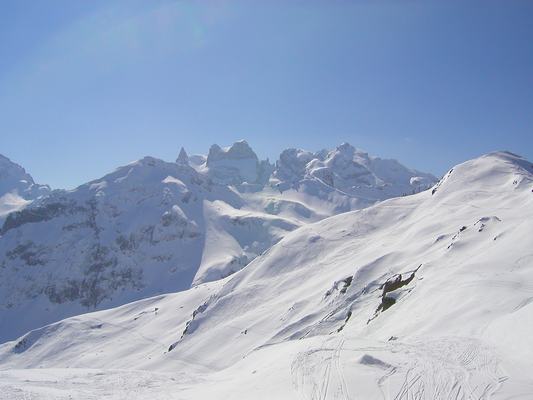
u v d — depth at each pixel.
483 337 33.97
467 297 45.38
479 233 81.31
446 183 166.88
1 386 46.97
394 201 188.88
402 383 26.55
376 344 36.56
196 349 122.06
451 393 24.64
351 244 160.50
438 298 50.41
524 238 60.44
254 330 116.88
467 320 39.41
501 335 32.75
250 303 141.12
